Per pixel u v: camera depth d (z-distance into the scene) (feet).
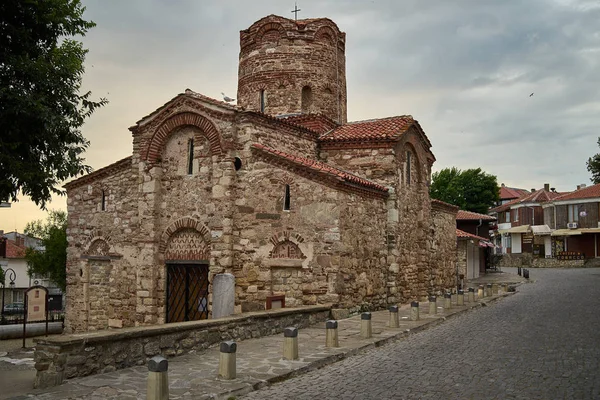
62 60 49.57
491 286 101.19
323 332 54.60
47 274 158.51
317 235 64.69
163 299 71.46
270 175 67.51
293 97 88.79
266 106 89.86
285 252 66.28
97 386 32.81
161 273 71.97
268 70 89.97
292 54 89.45
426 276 91.76
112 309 78.33
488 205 230.89
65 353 33.86
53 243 147.95
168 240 72.28
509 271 200.13
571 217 220.43
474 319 67.10
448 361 41.16
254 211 67.82
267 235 66.95
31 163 48.98
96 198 84.28
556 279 146.92
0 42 47.11
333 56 93.61
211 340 45.85
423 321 62.49
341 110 96.43
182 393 31.78
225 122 69.10
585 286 118.73
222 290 60.44
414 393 32.04
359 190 70.13
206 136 70.49
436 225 107.34
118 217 81.15
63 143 50.98
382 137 79.30
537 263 221.05
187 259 70.54
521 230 236.22
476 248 167.43
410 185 88.12
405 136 84.43
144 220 72.74
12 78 46.62
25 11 47.19
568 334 52.95
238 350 44.86
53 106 48.96
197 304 69.72
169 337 41.65
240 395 32.63
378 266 75.56
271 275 66.49
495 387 33.12
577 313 70.33
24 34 47.37
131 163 79.97
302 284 65.00
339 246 63.93
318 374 38.06
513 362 40.37
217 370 37.55
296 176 66.33
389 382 34.83
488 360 41.27
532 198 243.60
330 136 83.05
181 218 71.20
